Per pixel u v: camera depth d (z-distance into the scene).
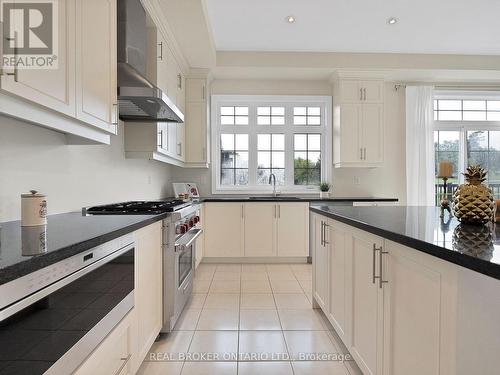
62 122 1.39
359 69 4.30
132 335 1.53
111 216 1.82
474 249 0.92
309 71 4.41
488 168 4.98
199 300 2.88
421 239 1.08
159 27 2.93
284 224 4.23
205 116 4.35
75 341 1.00
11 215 1.57
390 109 4.80
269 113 4.94
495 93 4.84
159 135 3.03
